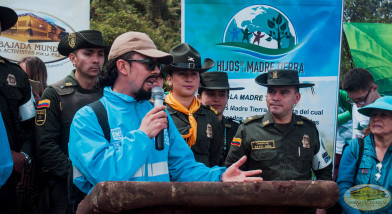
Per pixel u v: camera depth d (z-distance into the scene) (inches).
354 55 252.7
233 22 201.8
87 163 90.8
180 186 68.4
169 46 692.7
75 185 99.2
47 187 159.2
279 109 164.7
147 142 91.9
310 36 203.5
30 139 157.2
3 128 116.3
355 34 252.8
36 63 197.9
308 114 205.0
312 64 204.1
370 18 636.7
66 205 155.1
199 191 68.7
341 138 237.5
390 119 162.1
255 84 202.7
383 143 164.4
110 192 65.1
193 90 163.9
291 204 71.5
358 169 167.0
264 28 202.4
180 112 161.6
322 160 172.7
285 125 167.2
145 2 792.9
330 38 203.9
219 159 170.9
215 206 70.8
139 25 629.0
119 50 101.4
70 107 162.6
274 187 70.7
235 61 202.4
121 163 90.0
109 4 698.2
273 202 71.1
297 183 71.1
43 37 219.9
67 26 220.7
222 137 170.4
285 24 203.0
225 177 98.0
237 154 167.3
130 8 731.4
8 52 218.1
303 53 203.8
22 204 156.6
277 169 162.7
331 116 204.8
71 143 97.0
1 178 113.2
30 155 154.5
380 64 250.5
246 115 202.5
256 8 202.1
